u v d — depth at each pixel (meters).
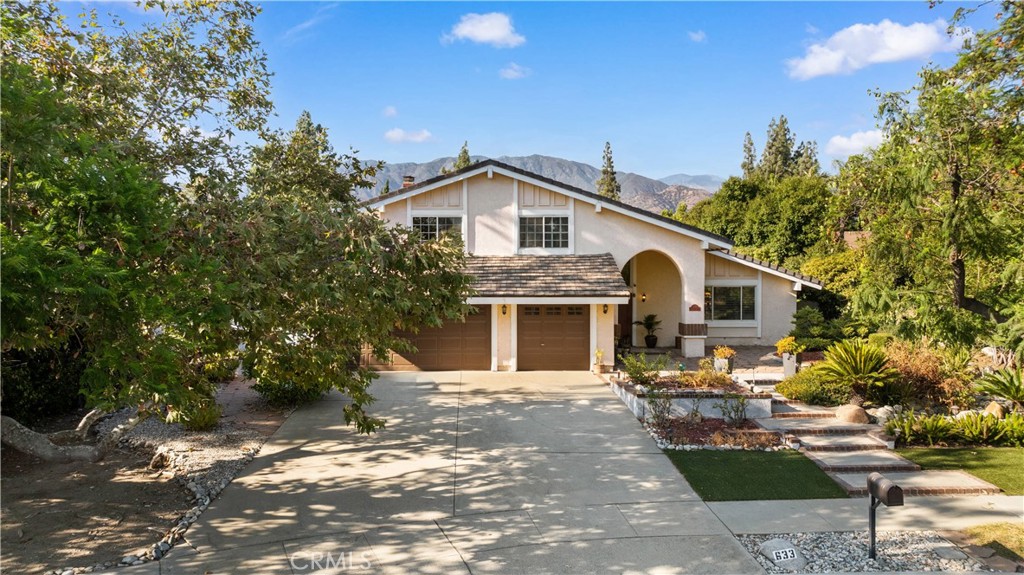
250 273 7.53
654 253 24.53
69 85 9.95
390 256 8.59
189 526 8.34
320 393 14.98
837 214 12.27
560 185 20.81
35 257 4.95
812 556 7.48
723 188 42.38
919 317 10.09
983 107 9.20
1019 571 7.07
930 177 9.31
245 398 15.76
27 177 5.88
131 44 11.83
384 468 10.65
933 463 10.95
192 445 11.66
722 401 13.61
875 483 7.28
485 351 19.64
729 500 9.30
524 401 15.42
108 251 6.09
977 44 9.55
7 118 5.46
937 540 7.93
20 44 8.59
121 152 8.20
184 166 11.77
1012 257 9.62
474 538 7.98
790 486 9.88
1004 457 11.23
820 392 14.31
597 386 17.20
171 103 12.43
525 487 9.80
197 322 6.43
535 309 19.66
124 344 5.76
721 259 23.89
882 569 7.14
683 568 7.20
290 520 8.52
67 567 7.19
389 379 18.14
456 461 11.02
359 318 8.91
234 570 7.11
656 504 9.13
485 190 20.95
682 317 21.89
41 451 8.84
